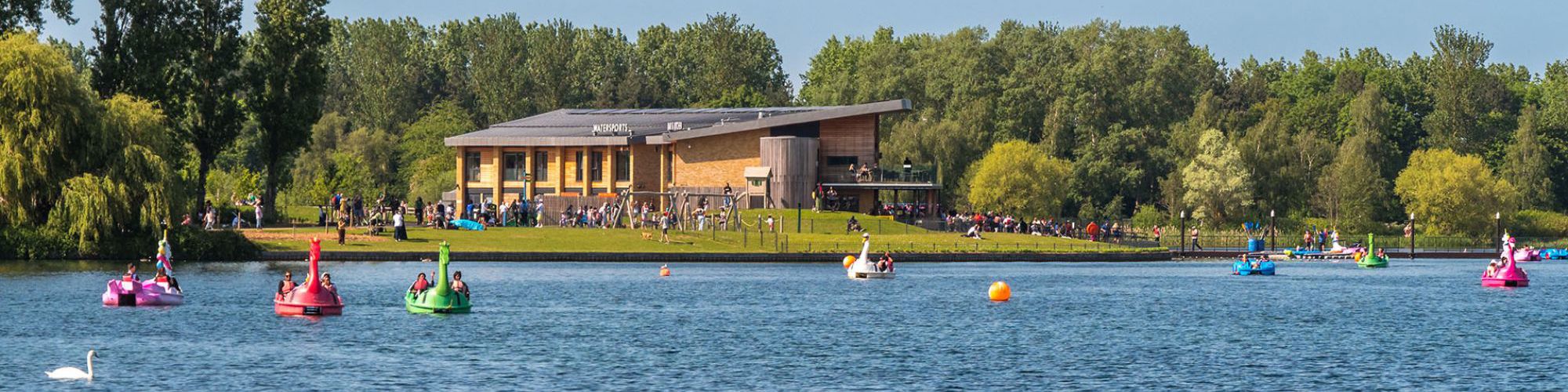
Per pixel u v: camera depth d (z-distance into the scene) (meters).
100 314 70.19
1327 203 198.62
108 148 100.06
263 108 130.38
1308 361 59.91
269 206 134.38
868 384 53.84
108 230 99.31
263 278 90.25
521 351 60.69
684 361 58.91
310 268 71.94
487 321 70.25
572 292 86.38
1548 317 76.88
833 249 121.62
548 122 169.25
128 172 100.00
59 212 98.25
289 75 130.88
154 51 120.81
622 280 95.50
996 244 129.38
